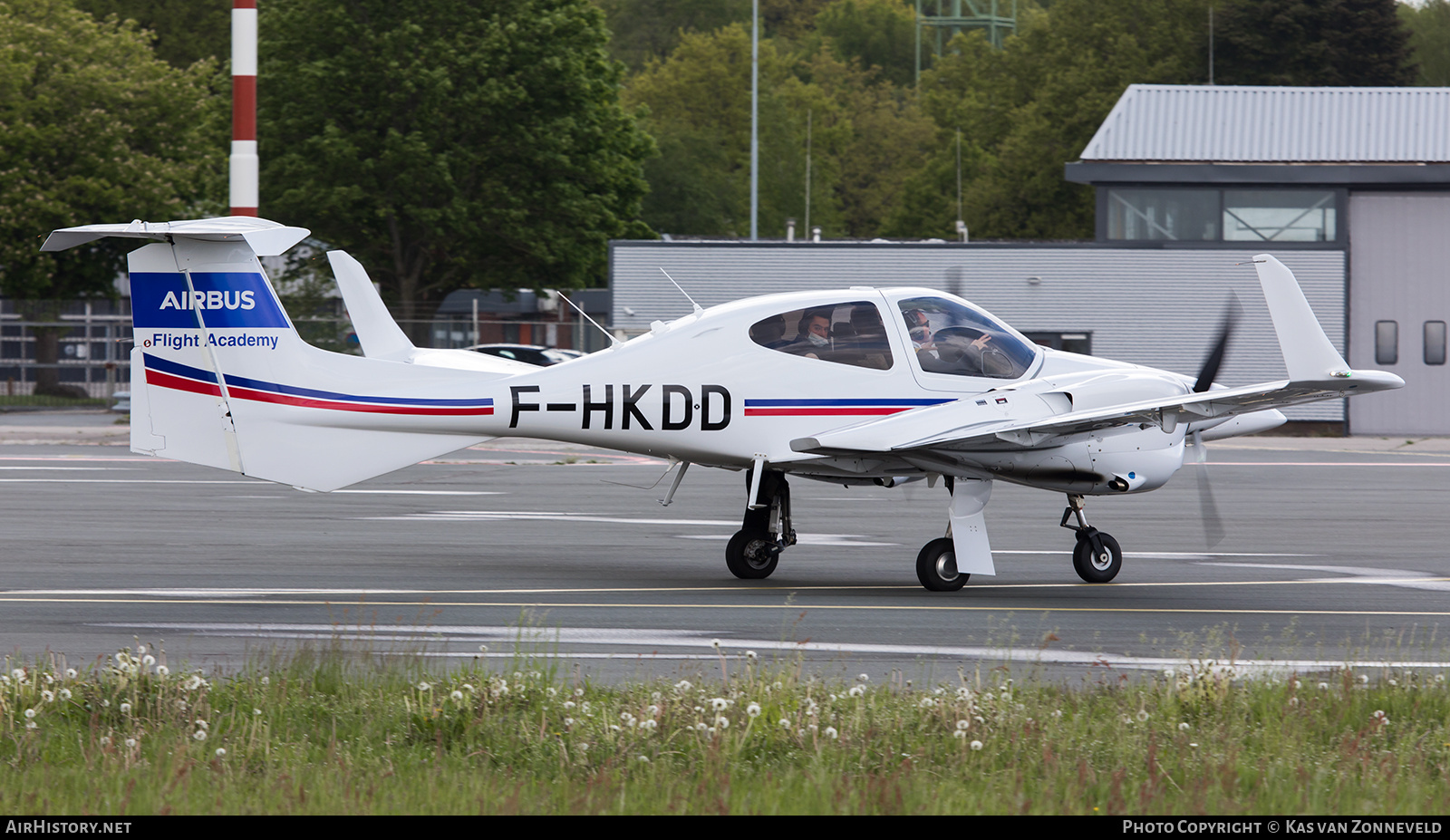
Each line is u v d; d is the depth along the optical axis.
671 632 33.69
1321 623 36.34
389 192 150.62
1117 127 122.88
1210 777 20.81
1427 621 36.72
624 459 88.25
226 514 57.59
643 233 182.50
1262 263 36.47
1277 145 119.50
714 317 41.22
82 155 150.38
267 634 32.88
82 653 30.56
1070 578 43.81
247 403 39.38
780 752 22.19
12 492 64.81
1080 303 117.25
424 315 158.38
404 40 146.00
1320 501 66.94
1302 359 35.97
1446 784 20.98
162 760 20.95
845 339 41.22
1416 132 119.69
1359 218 116.56
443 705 23.48
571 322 155.75
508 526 55.09
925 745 22.48
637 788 20.06
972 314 42.72
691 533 53.53
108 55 161.38
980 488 41.03
